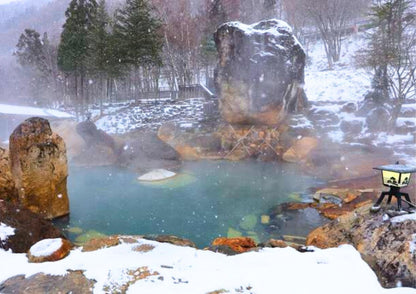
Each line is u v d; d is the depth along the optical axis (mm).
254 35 16062
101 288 3031
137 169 13469
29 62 38156
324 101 19219
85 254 3855
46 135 8039
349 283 3090
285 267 3443
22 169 7504
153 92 28906
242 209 8953
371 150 13688
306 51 34969
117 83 33500
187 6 36688
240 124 16656
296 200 9516
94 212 8812
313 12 31875
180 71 32000
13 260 3736
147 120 21141
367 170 11609
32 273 3363
